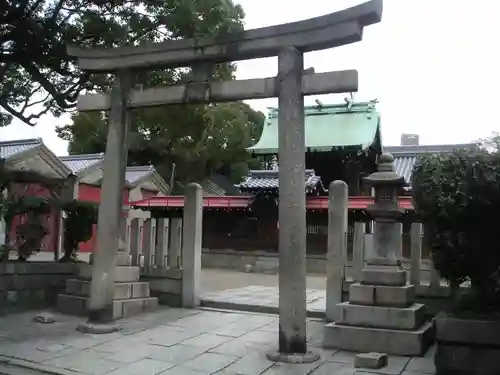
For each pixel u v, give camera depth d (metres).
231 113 32.62
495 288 6.34
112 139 9.04
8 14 9.91
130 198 31.47
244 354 7.18
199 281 11.19
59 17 10.70
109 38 10.84
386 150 29.64
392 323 7.45
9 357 6.83
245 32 7.96
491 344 5.89
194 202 11.14
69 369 6.35
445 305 8.57
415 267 8.88
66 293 10.40
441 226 6.07
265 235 23.81
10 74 12.28
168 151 34.25
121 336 8.15
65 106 11.88
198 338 8.11
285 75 7.58
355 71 7.27
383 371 6.42
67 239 11.62
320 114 27.39
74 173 28.00
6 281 10.18
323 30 7.39
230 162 36.78
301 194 7.32
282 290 7.18
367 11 7.00
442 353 6.11
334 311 9.57
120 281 10.18
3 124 13.12
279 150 7.48
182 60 8.55
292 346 7.03
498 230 5.80
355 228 9.54
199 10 10.65
